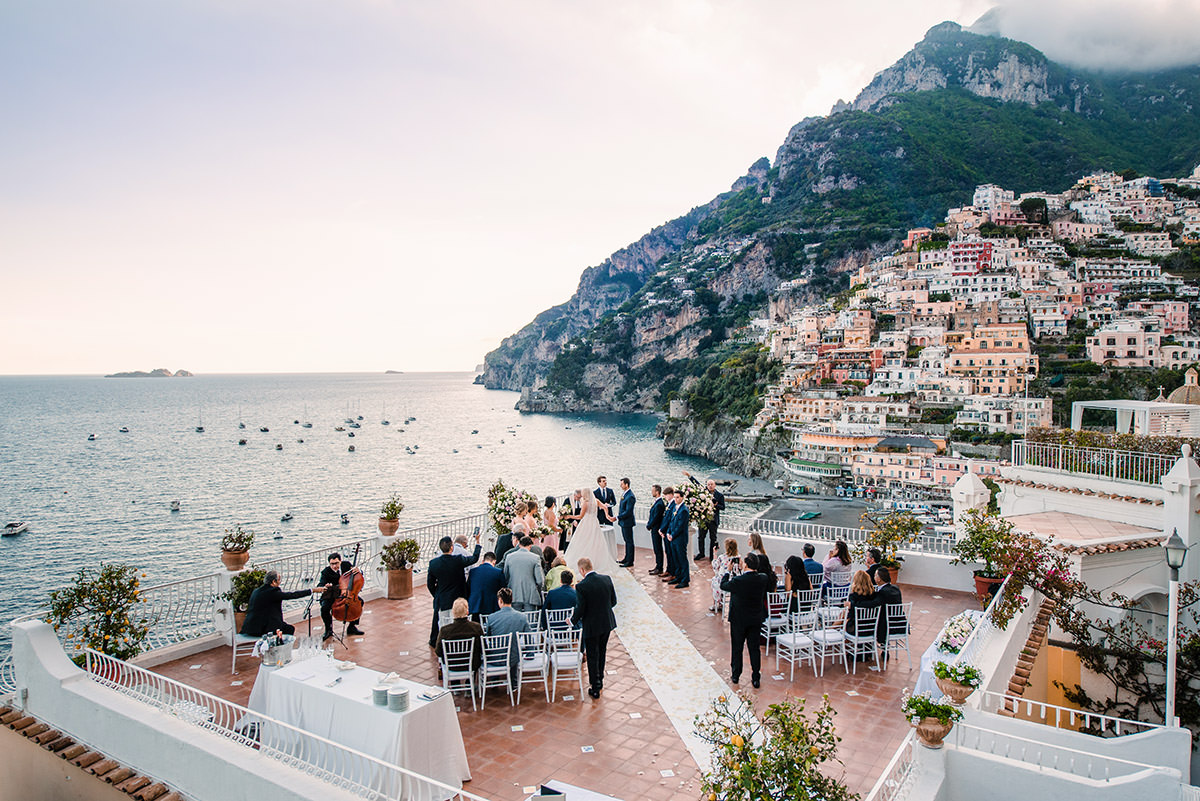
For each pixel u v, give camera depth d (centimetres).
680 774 703
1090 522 1460
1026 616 1170
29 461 12750
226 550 1079
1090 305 14750
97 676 887
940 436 12031
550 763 724
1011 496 1691
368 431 19488
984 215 19725
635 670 970
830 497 10919
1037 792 665
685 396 19362
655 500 1450
